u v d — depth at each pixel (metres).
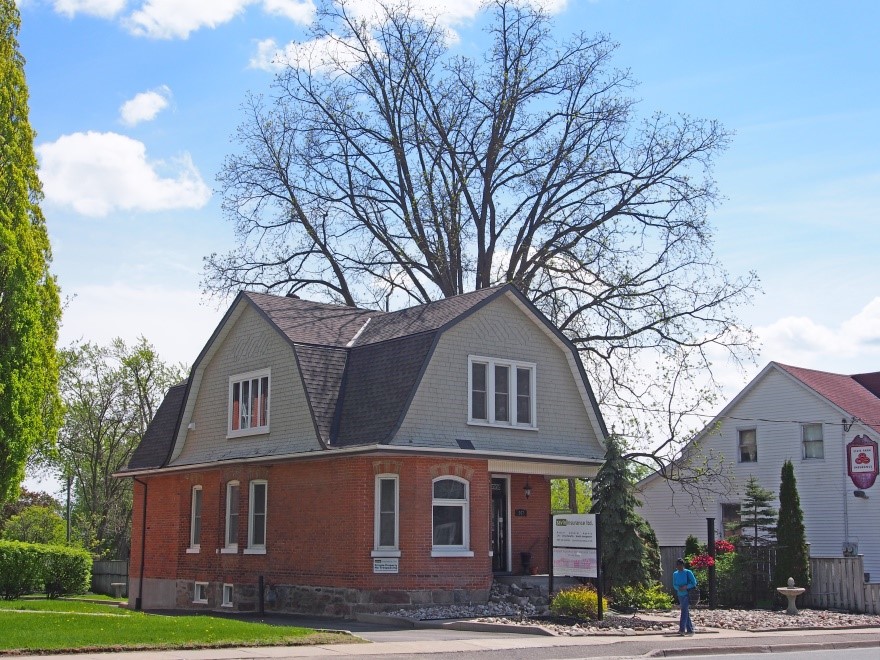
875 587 27.86
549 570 25.78
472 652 16.80
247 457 27.80
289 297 30.97
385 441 23.95
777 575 29.39
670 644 19.08
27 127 32.16
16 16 32.28
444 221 40.44
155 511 33.72
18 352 30.09
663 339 37.88
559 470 27.81
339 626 21.92
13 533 50.97
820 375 43.12
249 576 27.81
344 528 24.81
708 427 33.12
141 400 57.31
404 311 29.94
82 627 17.23
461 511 25.41
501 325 27.56
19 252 30.45
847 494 38.59
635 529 25.48
